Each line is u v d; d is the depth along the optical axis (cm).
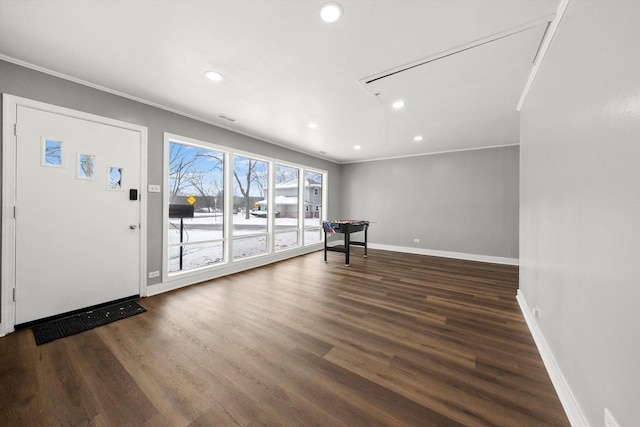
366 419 134
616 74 97
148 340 211
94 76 246
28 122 226
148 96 291
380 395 152
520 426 130
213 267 389
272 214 501
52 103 238
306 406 143
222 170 409
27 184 227
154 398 148
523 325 240
